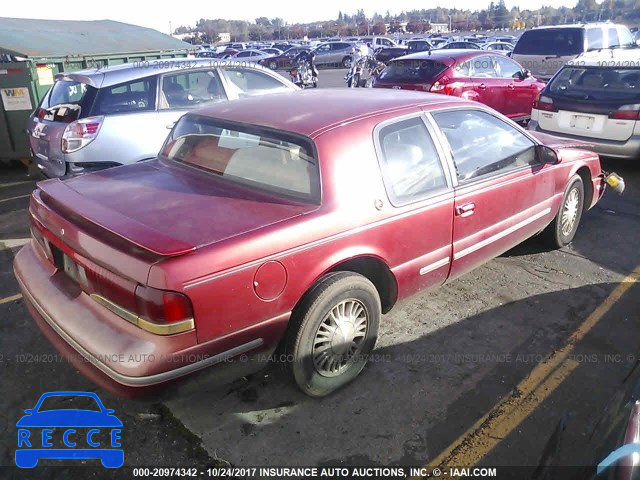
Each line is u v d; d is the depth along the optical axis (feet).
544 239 16.93
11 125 27.22
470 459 9.12
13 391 10.76
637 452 5.70
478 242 13.01
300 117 11.16
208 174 11.37
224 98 22.04
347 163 10.28
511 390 10.74
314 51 102.22
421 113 11.92
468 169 12.54
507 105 34.01
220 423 9.90
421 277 11.78
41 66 27.04
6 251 17.78
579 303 13.99
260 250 8.78
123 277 8.27
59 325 9.13
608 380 10.99
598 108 23.66
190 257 8.16
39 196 10.81
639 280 15.21
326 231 9.63
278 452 9.25
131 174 11.76
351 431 9.70
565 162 15.92
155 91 20.27
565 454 7.32
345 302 10.19
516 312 13.58
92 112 19.07
